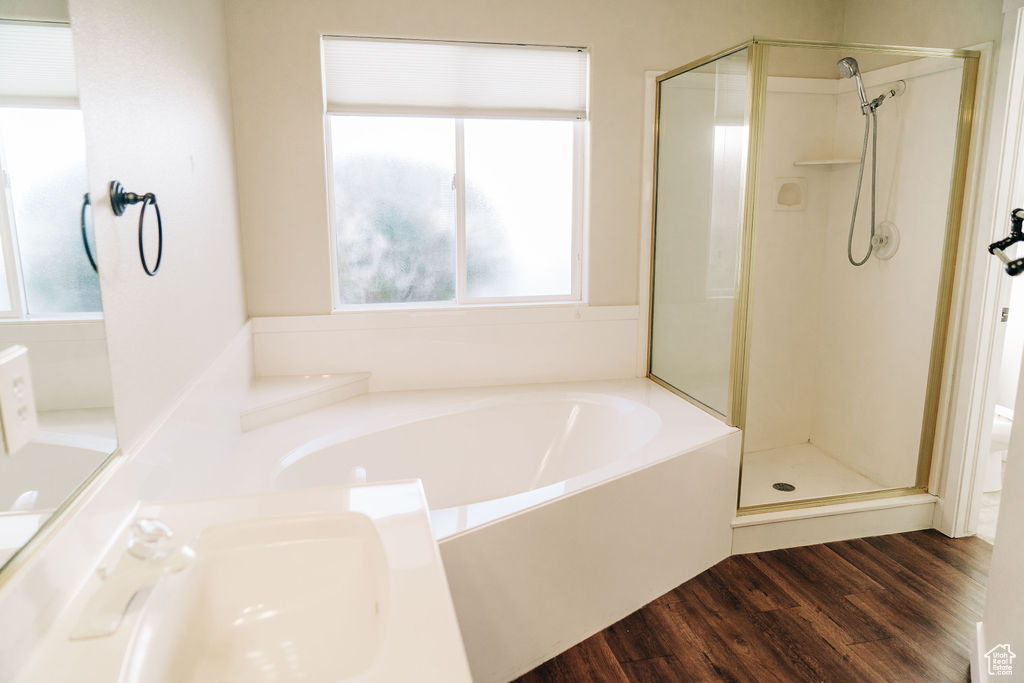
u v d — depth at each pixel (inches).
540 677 78.6
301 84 108.6
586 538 83.3
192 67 78.3
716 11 121.3
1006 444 114.9
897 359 117.2
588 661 81.2
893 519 110.9
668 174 119.3
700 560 99.7
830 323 133.2
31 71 34.6
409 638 33.7
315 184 112.2
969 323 103.3
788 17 124.3
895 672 78.2
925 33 108.5
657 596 94.0
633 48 119.6
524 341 125.5
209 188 85.5
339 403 114.3
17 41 32.6
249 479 82.4
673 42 120.9
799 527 107.0
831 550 106.2
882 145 117.9
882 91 116.9
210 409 78.2
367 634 38.1
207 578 43.3
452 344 122.6
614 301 128.8
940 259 107.0
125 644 33.7
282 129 109.3
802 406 138.7
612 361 130.3
